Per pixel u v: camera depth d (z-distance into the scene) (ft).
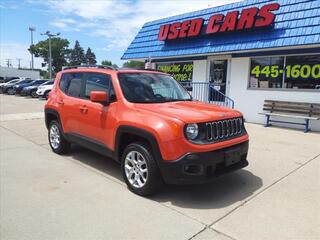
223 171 14.65
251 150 24.04
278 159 21.58
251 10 37.14
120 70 18.10
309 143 26.89
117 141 16.21
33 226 12.03
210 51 41.29
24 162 20.39
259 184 16.78
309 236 11.50
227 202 14.43
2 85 116.47
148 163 14.43
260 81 39.06
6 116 43.73
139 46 52.90
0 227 11.94
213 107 16.56
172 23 47.01
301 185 16.67
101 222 12.37
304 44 32.37
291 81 36.14
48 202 14.17
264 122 38.50
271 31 35.83
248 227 12.10
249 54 39.32
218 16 40.83
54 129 22.82
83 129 19.19
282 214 13.25
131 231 11.70
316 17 32.73
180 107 15.78
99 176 17.79
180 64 49.24
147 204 14.11
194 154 13.38
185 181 13.55
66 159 21.24
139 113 15.23
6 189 15.65
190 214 13.16
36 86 92.58
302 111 34.19
